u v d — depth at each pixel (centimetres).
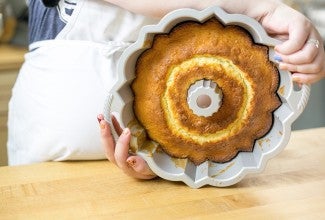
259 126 71
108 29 84
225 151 72
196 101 66
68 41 86
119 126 71
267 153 69
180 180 71
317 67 65
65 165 83
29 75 90
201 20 65
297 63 65
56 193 71
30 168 81
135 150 70
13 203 67
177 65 68
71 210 65
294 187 71
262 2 67
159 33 66
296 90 67
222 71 67
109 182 74
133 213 64
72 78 83
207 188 72
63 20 85
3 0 214
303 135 93
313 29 66
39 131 86
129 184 74
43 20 88
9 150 103
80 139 82
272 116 71
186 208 65
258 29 65
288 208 64
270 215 63
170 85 68
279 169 77
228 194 69
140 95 70
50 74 85
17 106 94
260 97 69
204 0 67
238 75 68
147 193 70
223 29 67
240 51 67
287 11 67
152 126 71
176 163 72
